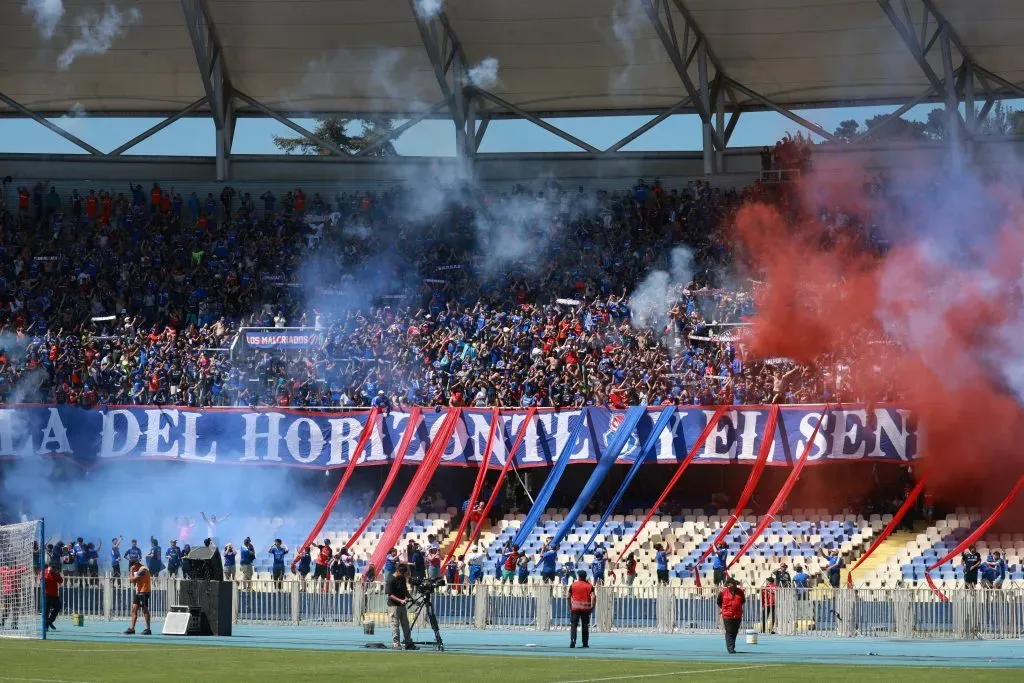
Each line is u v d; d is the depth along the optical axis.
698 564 39.66
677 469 44.84
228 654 26.19
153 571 43.88
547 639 32.09
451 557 41.72
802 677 22.09
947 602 32.62
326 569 41.88
